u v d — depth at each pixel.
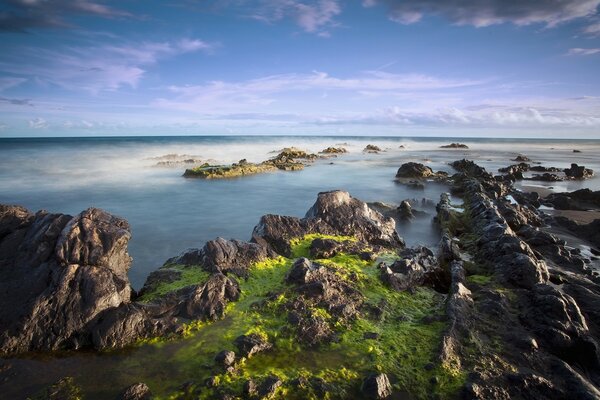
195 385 8.75
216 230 25.28
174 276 13.59
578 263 17.25
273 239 16.73
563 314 10.83
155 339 10.66
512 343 10.13
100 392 8.70
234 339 10.44
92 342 10.41
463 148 136.88
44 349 10.19
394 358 9.73
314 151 110.81
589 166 70.25
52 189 39.50
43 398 8.48
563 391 8.67
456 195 37.72
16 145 91.19
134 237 23.44
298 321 11.06
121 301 11.34
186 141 146.00
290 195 38.22
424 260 15.41
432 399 8.53
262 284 13.40
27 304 10.61
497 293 12.27
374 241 18.47
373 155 96.12
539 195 38.59
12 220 13.24
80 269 11.35
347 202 19.83
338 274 13.80
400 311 12.11
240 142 148.12
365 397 8.52
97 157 72.38
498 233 17.92
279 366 9.52
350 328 11.02
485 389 8.55
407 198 36.84
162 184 43.88
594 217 28.53
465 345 10.06
